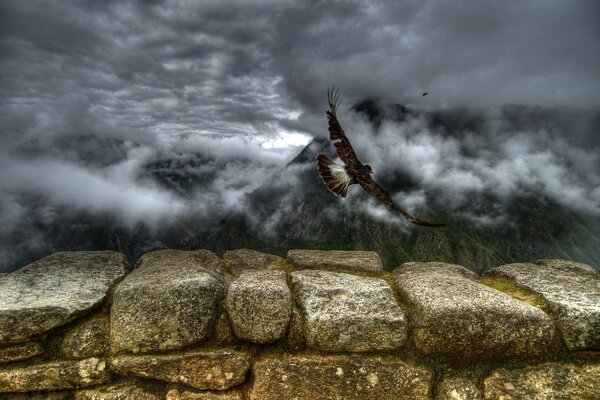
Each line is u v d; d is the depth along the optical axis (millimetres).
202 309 7465
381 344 7254
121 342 7219
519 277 8867
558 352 7281
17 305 7207
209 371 7211
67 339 7324
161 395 7215
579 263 9891
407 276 8906
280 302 7516
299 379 7113
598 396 6922
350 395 7055
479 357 7246
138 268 8820
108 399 7098
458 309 7203
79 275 8562
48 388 7074
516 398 6934
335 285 7980
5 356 7000
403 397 7035
